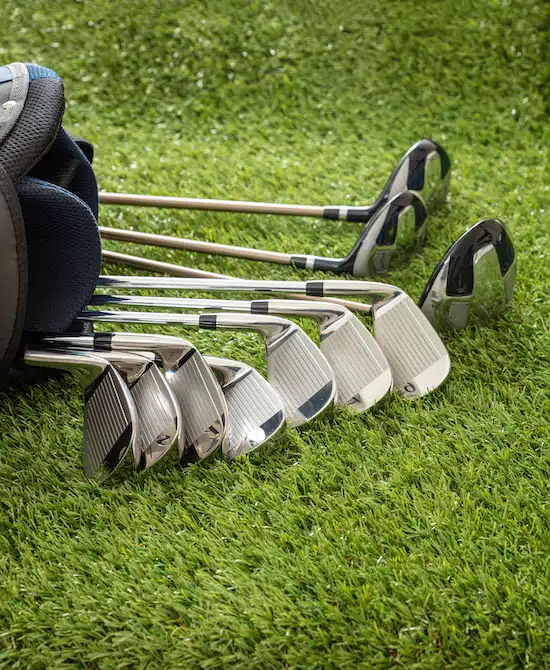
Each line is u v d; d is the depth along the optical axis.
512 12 1.97
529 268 1.60
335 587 1.29
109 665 1.26
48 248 1.41
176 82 1.99
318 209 1.66
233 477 1.37
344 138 1.90
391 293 1.46
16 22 2.06
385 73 1.97
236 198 1.77
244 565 1.31
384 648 1.26
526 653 1.25
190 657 1.26
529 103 1.91
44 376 1.47
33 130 1.36
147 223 1.72
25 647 1.27
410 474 1.37
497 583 1.28
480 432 1.40
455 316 1.49
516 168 1.80
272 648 1.26
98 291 1.60
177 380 1.40
